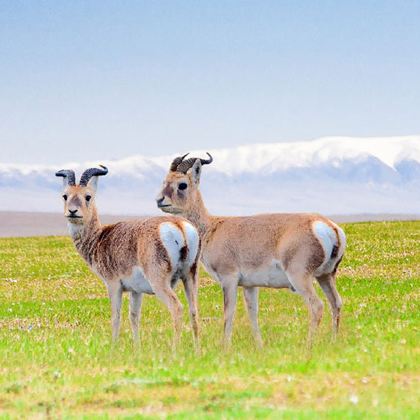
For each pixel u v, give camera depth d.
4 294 79.56
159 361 40.22
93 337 50.09
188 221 45.03
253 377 35.38
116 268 44.97
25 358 42.59
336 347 41.91
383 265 88.88
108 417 29.34
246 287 46.78
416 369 35.53
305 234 44.22
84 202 46.28
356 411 28.56
